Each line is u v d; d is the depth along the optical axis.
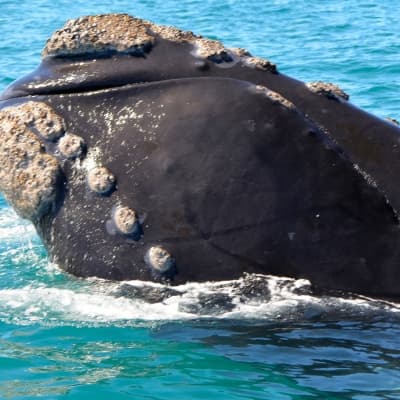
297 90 26.12
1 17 102.38
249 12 101.56
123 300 26.50
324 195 25.03
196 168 25.27
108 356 25.69
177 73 26.06
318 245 25.23
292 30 89.62
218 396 23.92
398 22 92.06
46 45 27.12
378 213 25.20
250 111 25.14
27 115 26.47
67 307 27.33
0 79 69.25
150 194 25.62
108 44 26.41
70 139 26.19
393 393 23.53
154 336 26.08
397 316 25.28
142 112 25.80
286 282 25.52
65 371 25.33
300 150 25.00
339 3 106.06
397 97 60.12
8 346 26.44
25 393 24.34
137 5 109.44
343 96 26.53
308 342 25.33
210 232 25.42
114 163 25.88
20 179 26.23
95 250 26.28
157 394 24.14
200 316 25.88
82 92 26.42
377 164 25.45
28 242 32.38
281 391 23.86
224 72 26.16
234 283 25.69
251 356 25.09
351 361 24.61
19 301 28.23
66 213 26.28
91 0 114.81
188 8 105.62
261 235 25.25
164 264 25.70
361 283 25.38
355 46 78.94
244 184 25.06
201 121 25.30
